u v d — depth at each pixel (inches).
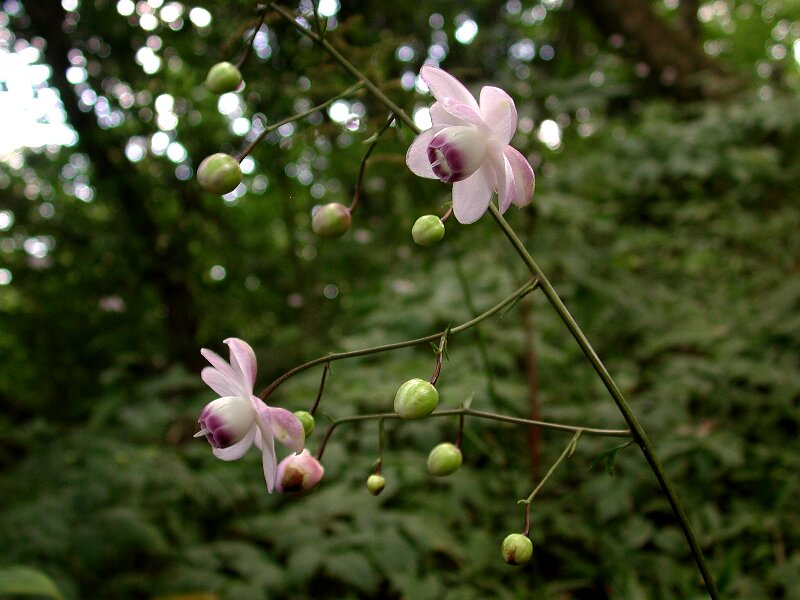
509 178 6.9
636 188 29.7
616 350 20.2
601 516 13.6
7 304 42.1
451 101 6.9
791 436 16.4
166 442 21.2
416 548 12.8
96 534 13.2
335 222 7.8
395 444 16.1
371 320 20.0
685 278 25.6
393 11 30.0
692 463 15.3
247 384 7.2
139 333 36.1
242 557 13.1
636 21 41.3
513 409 15.9
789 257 24.9
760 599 12.3
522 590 12.8
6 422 38.3
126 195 30.7
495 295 19.5
